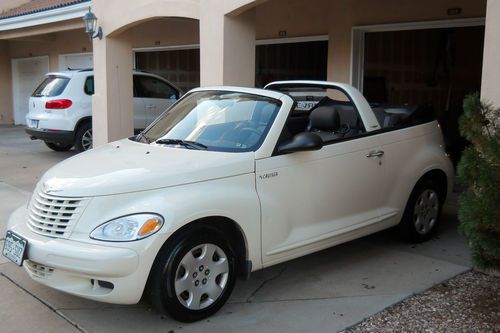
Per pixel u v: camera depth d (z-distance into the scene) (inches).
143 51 636.7
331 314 160.6
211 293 155.5
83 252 138.3
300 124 223.1
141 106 465.4
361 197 197.3
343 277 189.6
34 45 766.5
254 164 165.0
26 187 335.3
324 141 186.9
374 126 206.5
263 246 165.6
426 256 211.3
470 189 146.9
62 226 145.9
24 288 177.8
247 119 181.6
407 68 437.7
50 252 142.0
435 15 339.0
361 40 385.1
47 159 446.3
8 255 156.8
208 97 202.1
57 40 721.0
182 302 148.9
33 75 782.5
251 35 309.7
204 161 159.9
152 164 159.2
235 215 156.9
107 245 138.6
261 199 164.6
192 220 147.3
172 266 144.9
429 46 453.4
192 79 616.1
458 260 206.5
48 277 147.4
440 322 154.8
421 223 224.4
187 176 152.7
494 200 138.6
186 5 330.6
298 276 190.4
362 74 390.6
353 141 193.8
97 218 143.0
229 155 164.4
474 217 140.3
